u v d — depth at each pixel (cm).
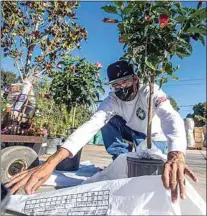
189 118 202
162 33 171
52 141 369
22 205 154
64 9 358
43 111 360
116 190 147
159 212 131
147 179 142
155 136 213
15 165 201
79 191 156
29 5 354
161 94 193
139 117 215
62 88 419
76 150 184
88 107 437
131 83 205
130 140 246
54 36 364
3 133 223
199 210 131
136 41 174
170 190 133
